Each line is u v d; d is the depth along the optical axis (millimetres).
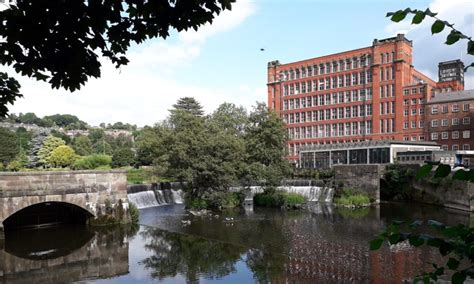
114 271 19156
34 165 108250
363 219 38469
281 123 51219
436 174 3080
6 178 26641
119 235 27906
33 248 23812
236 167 46000
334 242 28078
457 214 41438
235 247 25094
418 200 52438
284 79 104750
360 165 52781
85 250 23391
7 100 6254
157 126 67500
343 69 94062
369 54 89188
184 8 5066
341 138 93750
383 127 86750
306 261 22453
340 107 94125
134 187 46906
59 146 107625
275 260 22109
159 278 18109
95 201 31031
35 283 17359
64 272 18906
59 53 5117
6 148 102312
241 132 77938
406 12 3074
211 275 18766
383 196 56500
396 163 59031
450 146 77812
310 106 99625
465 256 3158
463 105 76688
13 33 4785
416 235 3318
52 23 4793
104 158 103438
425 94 80875
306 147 83875
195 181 44188
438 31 3041
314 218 39031
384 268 21266
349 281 18922
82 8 4770
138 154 95188
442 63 99000
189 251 23641
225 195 45844
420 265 21750
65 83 5469
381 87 87188
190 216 39469
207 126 47906
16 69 5238
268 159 49562
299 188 56469
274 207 47156
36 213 31453
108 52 5426
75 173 29922
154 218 37906
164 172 46094
